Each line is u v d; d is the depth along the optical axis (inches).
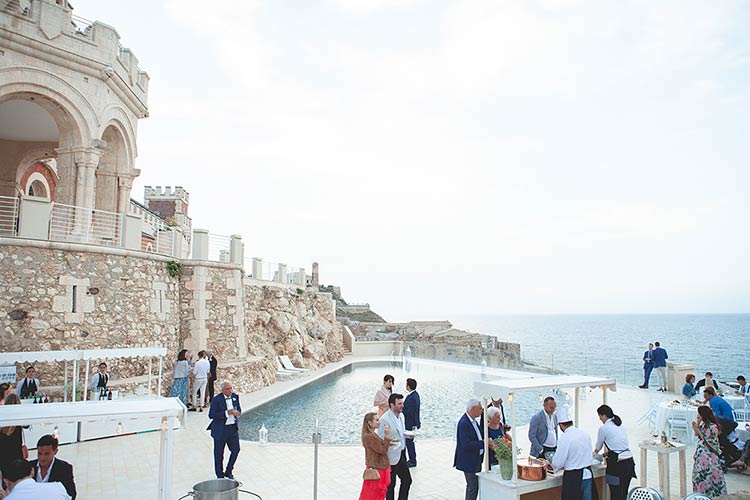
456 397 936.9
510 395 331.0
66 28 695.7
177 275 859.4
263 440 539.8
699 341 4542.3
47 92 682.8
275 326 1232.2
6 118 794.8
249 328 1128.8
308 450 520.1
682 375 882.8
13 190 882.8
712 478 361.1
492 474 338.0
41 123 814.5
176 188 1871.3
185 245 1546.5
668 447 374.9
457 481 421.4
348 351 1759.4
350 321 2265.0
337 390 992.9
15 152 888.3
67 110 703.1
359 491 394.9
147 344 745.6
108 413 288.0
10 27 644.1
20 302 599.5
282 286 1379.2
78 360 599.2
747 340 4660.4
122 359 695.1
